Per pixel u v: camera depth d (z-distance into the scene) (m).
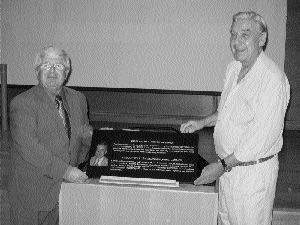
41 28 5.41
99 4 5.28
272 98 1.51
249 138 1.54
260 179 1.62
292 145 4.50
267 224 1.72
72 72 5.47
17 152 1.72
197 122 2.00
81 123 1.84
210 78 5.30
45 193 1.69
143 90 5.43
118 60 5.39
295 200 2.78
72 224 1.37
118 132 1.54
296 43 5.24
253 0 5.06
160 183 1.37
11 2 5.38
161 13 5.21
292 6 5.17
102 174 1.44
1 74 4.86
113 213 1.35
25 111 1.62
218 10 5.12
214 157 3.84
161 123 5.54
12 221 1.77
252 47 1.59
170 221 1.33
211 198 1.29
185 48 5.26
